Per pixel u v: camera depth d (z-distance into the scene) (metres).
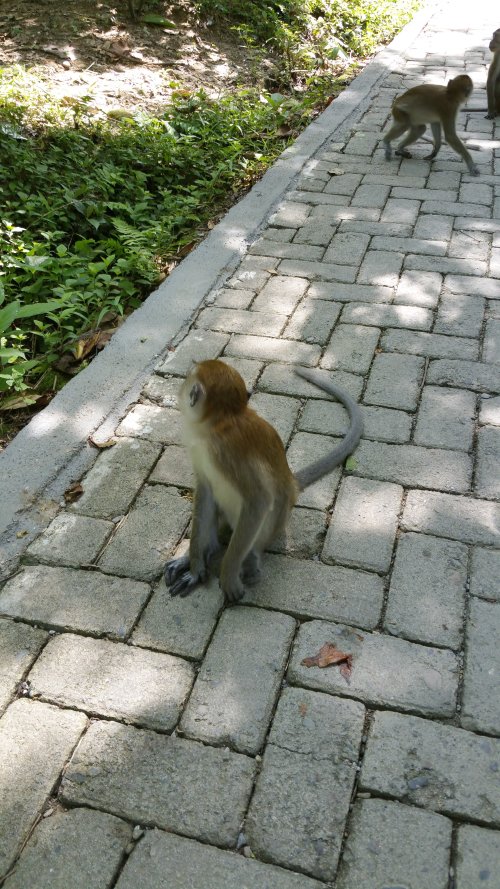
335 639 0.91
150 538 1.06
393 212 2.01
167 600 0.96
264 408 1.31
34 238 1.90
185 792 0.76
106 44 3.09
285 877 0.69
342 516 1.08
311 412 1.30
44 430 1.25
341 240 1.87
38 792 0.76
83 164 2.18
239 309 1.60
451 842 0.72
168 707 0.84
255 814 0.74
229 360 1.43
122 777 0.77
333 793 0.76
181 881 0.69
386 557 1.02
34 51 2.93
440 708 0.83
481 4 4.71
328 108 2.84
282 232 1.93
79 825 0.74
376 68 3.34
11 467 1.16
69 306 1.60
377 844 0.72
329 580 0.99
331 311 1.58
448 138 2.23
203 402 0.86
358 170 2.30
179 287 1.67
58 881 0.70
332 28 3.78
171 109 2.65
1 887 0.69
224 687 0.86
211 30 3.50
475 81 3.20
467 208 2.03
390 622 0.93
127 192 2.15
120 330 1.51
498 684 0.85
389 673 0.87
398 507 1.10
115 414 1.29
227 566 0.91
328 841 0.72
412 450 1.20
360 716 0.83
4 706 0.84
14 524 1.07
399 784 0.76
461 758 0.79
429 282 1.68
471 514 1.08
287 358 1.43
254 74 3.18
